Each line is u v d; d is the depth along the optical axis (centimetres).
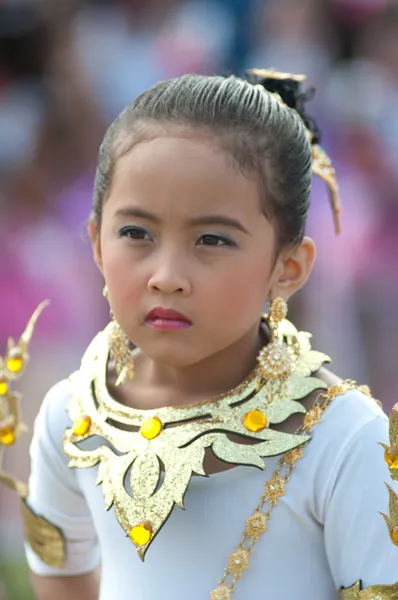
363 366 1252
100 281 1202
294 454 437
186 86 423
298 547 443
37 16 1250
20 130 1218
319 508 439
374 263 1247
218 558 444
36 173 1216
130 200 418
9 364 497
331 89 1327
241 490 442
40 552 520
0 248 1155
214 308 418
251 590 442
